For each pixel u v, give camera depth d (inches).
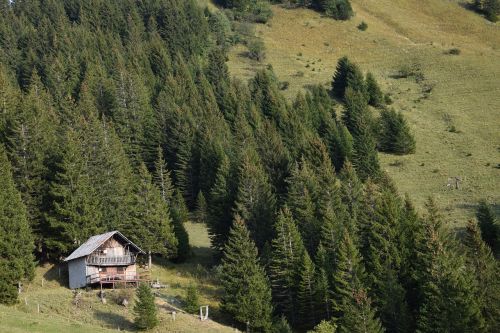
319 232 3917.3
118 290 3577.8
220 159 5064.0
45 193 4082.2
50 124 4899.1
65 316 3240.7
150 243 4035.4
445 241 3597.4
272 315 3484.3
